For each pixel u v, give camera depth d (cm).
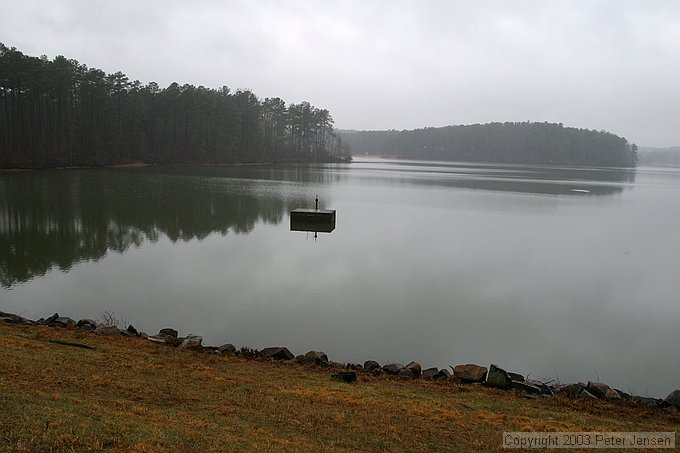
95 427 709
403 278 2208
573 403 1070
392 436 826
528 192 6438
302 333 1560
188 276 2103
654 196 6700
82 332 1345
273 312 1730
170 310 1706
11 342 1152
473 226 3650
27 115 7544
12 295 1792
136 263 2272
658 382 1348
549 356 1484
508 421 930
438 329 1641
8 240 2573
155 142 9525
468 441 830
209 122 10294
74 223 3088
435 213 4256
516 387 1164
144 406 853
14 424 678
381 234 3216
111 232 2895
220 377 1062
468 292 2042
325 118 13725
